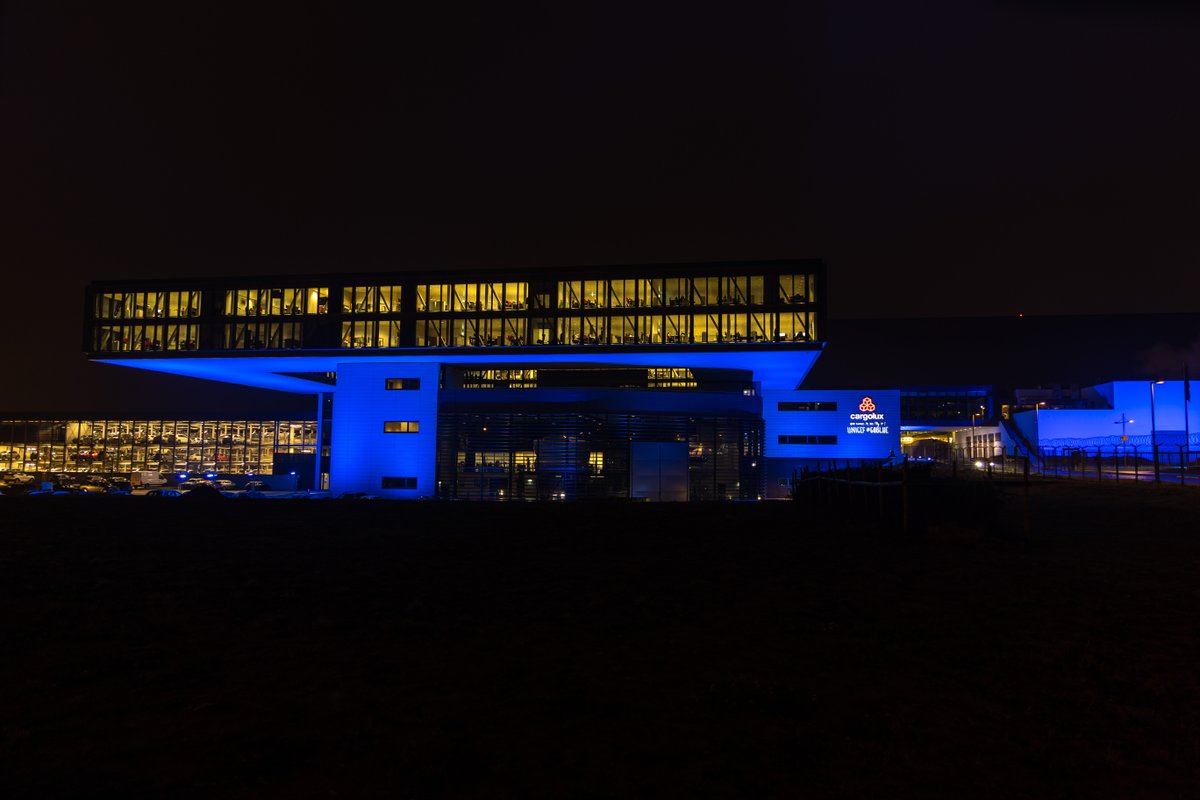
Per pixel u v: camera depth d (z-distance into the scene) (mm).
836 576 15141
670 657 9594
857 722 7469
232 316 80812
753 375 91625
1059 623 11586
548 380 85750
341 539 19000
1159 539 20453
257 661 9062
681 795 5848
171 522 21297
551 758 6430
